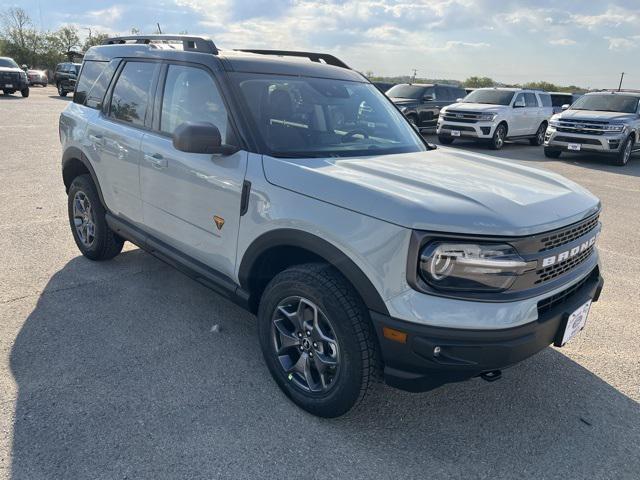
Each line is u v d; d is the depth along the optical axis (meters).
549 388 3.30
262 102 3.29
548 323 2.55
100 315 3.91
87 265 4.84
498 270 2.38
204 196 3.29
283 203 2.80
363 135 3.59
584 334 4.02
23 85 25.45
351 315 2.58
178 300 4.23
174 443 2.64
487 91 17.70
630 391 3.31
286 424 2.84
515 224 2.42
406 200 2.45
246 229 3.02
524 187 2.91
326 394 2.79
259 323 3.08
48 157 10.12
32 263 4.81
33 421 2.73
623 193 9.88
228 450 2.62
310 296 2.72
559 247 2.63
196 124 2.95
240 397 3.04
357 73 4.27
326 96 3.66
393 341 2.45
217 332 3.76
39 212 6.40
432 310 2.36
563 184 3.18
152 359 3.38
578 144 13.91
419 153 3.57
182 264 3.64
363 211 2.49
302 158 3.07
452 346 2.36
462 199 2.54
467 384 3.31
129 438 2.65
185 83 3.60
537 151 17.06
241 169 3.04
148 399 2.97
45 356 3.33
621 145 13.49
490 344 2.37
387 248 2.41
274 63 3.64
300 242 2.73
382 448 2.71
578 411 3.09
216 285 3.39
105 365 3.28
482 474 2.57
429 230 2.34
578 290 2.89
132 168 3.94
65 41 65.00
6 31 63.69
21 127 14.35
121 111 4.24
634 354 3.75
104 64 4.66
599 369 3.54
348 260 2.54
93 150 4.43
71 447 2.57
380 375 2.68
